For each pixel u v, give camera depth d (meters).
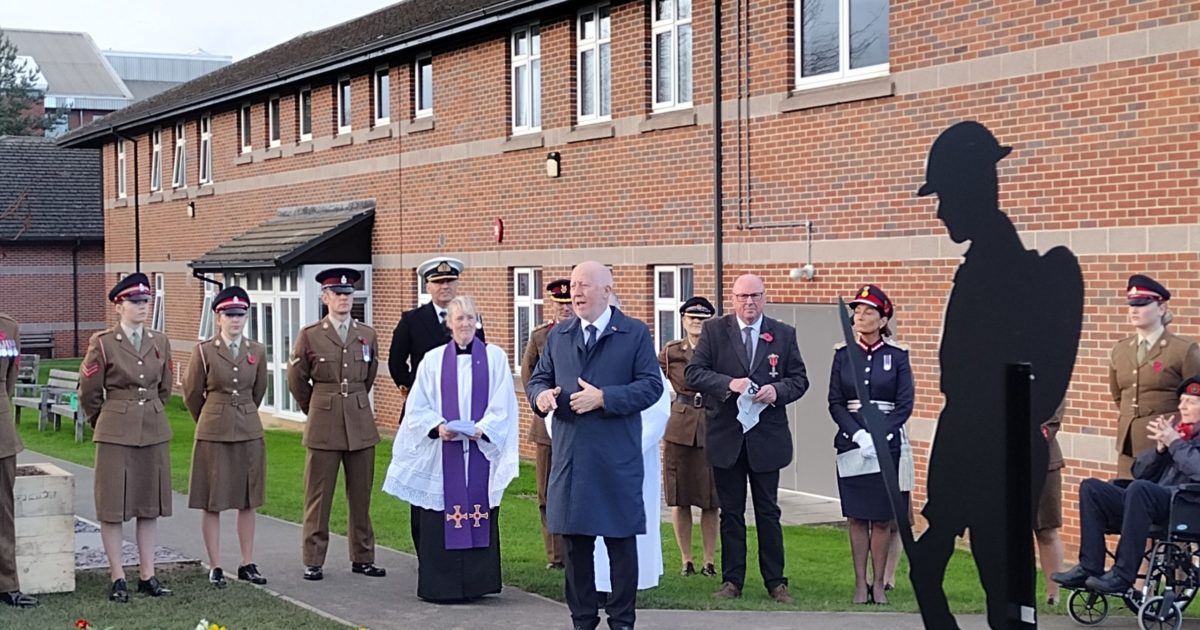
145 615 8.62
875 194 13.66
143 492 9.28
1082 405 11.76
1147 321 9.73
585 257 17.94
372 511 13.82
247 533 9.98
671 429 10.41
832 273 14.20
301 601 9.31
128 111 34.62
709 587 9.88
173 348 31.00
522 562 10.99
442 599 9.27
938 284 12.99
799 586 10.04
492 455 9.49
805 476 15.36
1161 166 11.12
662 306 16.84
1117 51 11.41
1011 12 12.29
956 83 12.81
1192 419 8.62
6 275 42.44
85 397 9.15
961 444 4.75
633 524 7.62
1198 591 9.37
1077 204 11.80
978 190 4.72
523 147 19.03
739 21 15.27
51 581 9.36
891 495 4.88
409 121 21.94
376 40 21.98
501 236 19.69
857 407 9.03
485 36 19.91
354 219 22.89
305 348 10.10
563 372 7.77
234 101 27.42
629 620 7.71
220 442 9.66
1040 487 4.61
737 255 15.39
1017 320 4.64
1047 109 12.02
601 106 17.84
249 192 27.31
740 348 9.30
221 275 27.59
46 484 9.34
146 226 32.62
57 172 44.72
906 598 9.45
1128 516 8.42
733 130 15.38
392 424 22.53
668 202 16.44
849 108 13.92
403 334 10.25
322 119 24.52
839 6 14.26
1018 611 4.59
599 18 17.81
